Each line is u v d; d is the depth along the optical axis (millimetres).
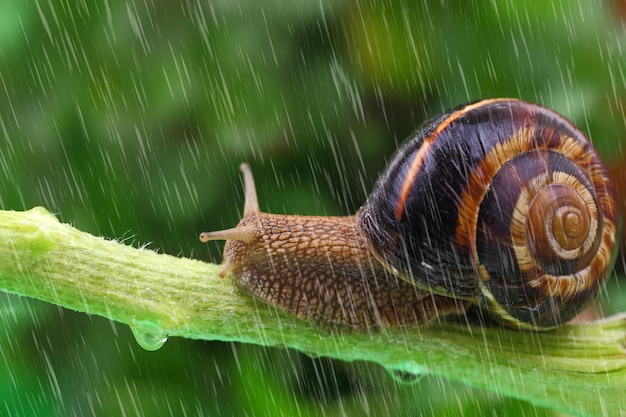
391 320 270
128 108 342
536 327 269
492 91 336
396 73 339
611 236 272
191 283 263
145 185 341
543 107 272
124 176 341
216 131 340
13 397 321
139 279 260
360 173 344
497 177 267
